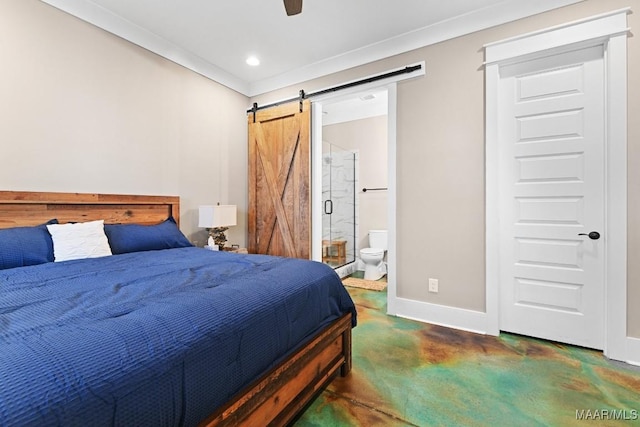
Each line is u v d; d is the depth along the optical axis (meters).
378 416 1.46
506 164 2.43
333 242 4.88
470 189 2.52
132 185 2.68
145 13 2.47
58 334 0.80
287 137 3.54
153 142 2.85
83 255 1.98
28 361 0.67
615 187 2.00
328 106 4.82
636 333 1.96
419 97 2.73
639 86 1.93
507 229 2.43
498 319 2.43
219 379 0.96
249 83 3.86
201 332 0.95
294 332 1.35
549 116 2.27
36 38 2.11
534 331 2.34
